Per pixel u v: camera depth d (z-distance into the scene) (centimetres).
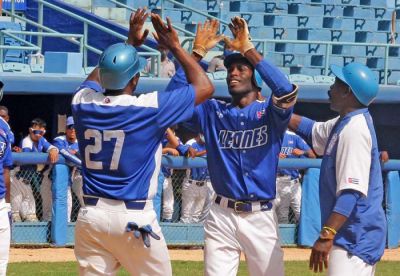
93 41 4106
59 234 2762
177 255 2717
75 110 1317
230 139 1504
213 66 3478
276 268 1510
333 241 1361
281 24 4778
